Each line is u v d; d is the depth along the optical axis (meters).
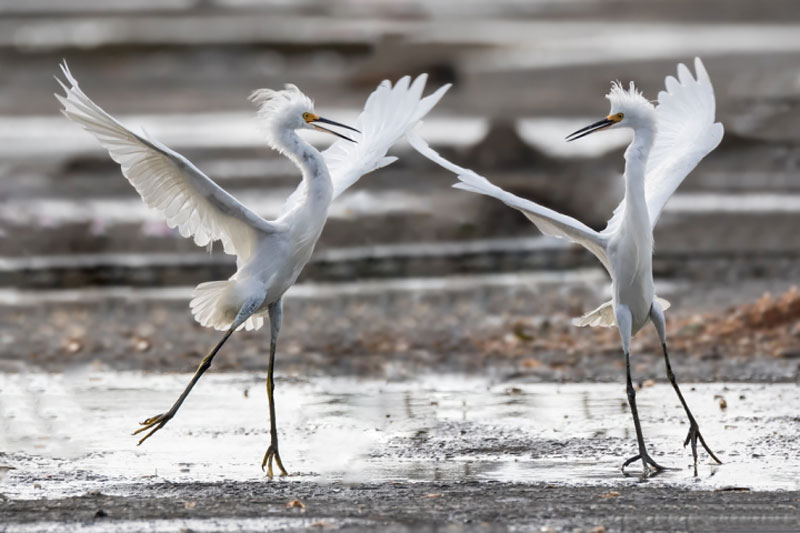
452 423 11.93
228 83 57.91
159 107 49.16
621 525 7.92
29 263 21.86
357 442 11.23
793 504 8.55
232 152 35.78
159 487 9.51
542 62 56.19
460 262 22.33
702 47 60.94
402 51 55.50
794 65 50.69
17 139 39.41
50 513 8.41
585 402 12.79
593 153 34.12
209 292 10.64
